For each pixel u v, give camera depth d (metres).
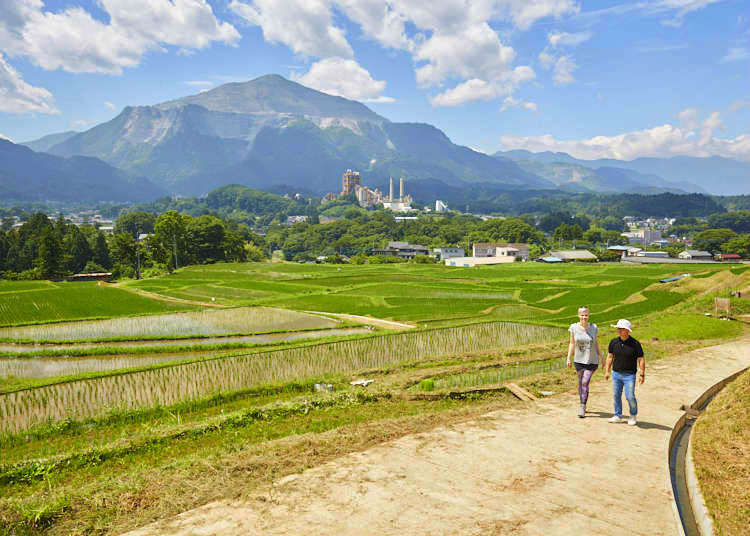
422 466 11.18
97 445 18.69
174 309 68.62
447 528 8.34
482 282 96.75
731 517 8.64
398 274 112.19
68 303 70.00
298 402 20.84
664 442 12.70
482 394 21.77
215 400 24.28
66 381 26.48
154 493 10.66
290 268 136.50
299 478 10.66
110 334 47.47
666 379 20.14
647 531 8.33
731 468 10.75
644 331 38.91
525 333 41.75
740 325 39.03
